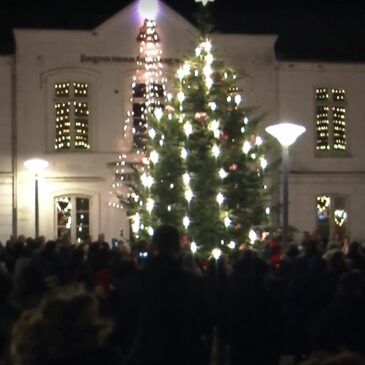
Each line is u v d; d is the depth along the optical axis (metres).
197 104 19.19
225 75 19.67
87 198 29.45
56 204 29.33
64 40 29.28
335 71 30.41
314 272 11.67
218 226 18.34
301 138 30.17
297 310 11.71
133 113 29.66
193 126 19.06
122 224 29.36
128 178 29.25
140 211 19.62
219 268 11.26
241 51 29.89
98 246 15.41
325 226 30.34
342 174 30.34
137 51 29.53
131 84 29.66
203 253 18.17
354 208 30.47
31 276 7.45
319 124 30.44
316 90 30.41
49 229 29.16
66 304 3.56
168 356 7.36
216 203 18.55
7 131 29.06
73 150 29.36
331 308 8.91
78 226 29.33
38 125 29.22
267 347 11.14
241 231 18.64
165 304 7.40
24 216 28.98
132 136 29.59
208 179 18.53
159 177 19.36
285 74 30.09
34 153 29.16
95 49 29.44
